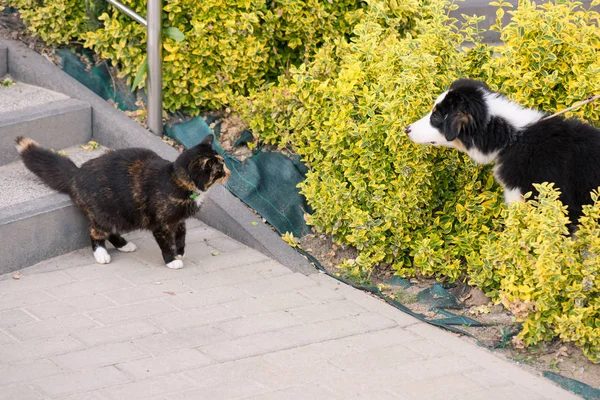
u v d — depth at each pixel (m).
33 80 6.70
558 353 4.58
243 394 4.03
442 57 5.73
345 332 4.72
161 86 6.43
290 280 5.35
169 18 6.44
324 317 4.89
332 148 5.68
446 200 5.66
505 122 4.94
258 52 6.63
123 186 5.25
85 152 6.30
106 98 6.77
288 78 6.87
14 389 3.96
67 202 5.44
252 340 4.56
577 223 4.89
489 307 5.14
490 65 5.59
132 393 3.99
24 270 5.25
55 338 4.46
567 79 5.63
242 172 6.27
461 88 5.01
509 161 4.96
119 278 5.21
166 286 5.14
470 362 4.47
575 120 5.02
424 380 4.24
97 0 6.59
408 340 4.68
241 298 5.05
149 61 6.32
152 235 5.88
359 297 5.20
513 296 4.60
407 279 5.49
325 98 5.96
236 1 6.50
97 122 6.45
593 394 4.22
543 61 5.51
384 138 5.49
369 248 5.55
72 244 5.54
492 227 5.50
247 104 6.39
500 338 4.79
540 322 4.57
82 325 4.61
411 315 5.01
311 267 5.55
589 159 4.80
